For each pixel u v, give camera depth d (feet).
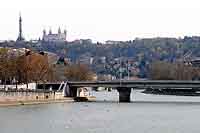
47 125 585.22
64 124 601.21
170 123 633.20
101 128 562.25
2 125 577.02
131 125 601.62
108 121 652.89
